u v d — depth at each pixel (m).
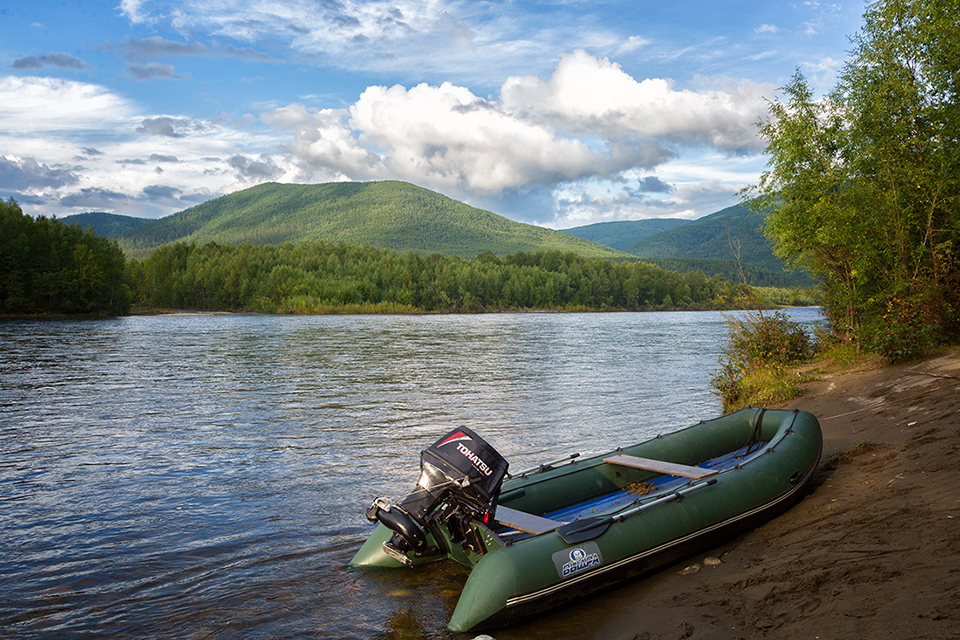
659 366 26.72
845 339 17.16
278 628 5.11
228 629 5.12
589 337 48.19
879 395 11.16
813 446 7.45
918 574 4.37
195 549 6.87
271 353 33.41
